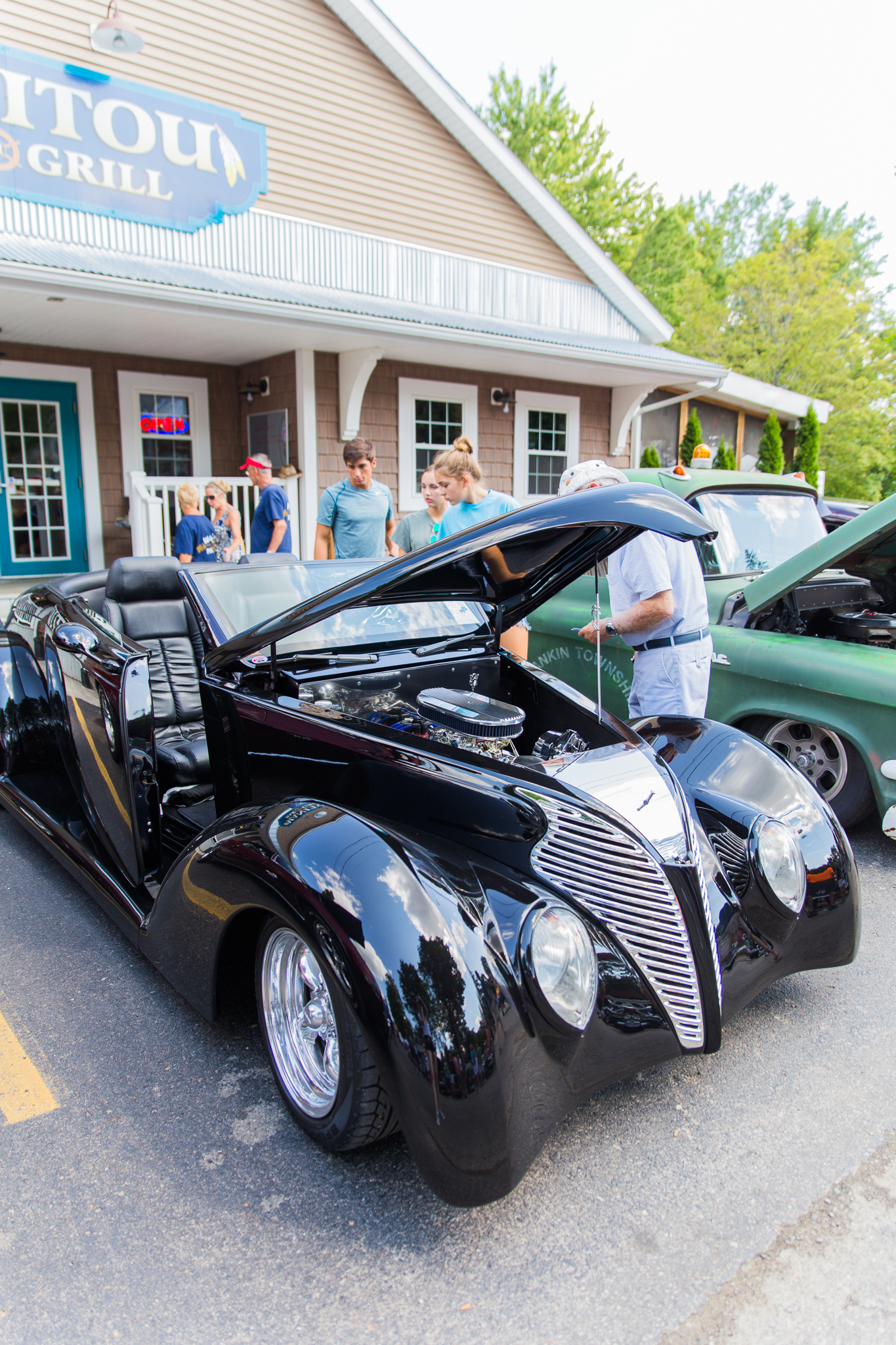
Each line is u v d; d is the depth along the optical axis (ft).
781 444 54.65
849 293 145.28
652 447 48.57
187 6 26.99
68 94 24.50
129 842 9.34
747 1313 5.51
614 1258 5.94
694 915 6.98
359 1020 5.79
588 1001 6.19
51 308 23.09
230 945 7.56
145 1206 6.37
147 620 12.48
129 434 30.35
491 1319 5.48
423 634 10.36
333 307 25.43
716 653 13.75
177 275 24.07
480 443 35.53
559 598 16.65
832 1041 8.41
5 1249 5.99
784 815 8.53
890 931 10.64
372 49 31.09
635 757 8.29
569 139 131.85
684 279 147.84
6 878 11.93
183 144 26.94
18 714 12.40
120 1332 5.39
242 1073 7.93
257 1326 5.44
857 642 13.91
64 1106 7.46
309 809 7.00
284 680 9.17
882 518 11.98
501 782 7.22
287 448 30.45
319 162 30.40
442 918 5.93
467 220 34.50
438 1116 5.55
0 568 28.68
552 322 37.70
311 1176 6.68
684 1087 7.76
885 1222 6.22
